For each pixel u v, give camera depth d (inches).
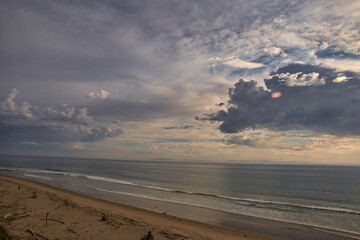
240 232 684.7
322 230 743.1
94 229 557.0
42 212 677.9
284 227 764.6
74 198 1037.8
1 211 652.7
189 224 734.5
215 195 1429.6
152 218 767.7
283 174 4047.7
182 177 2888.8
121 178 2386.8
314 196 1582.2
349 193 1761.8
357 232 732.7
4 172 2444.6
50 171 2878.9
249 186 2057.1
